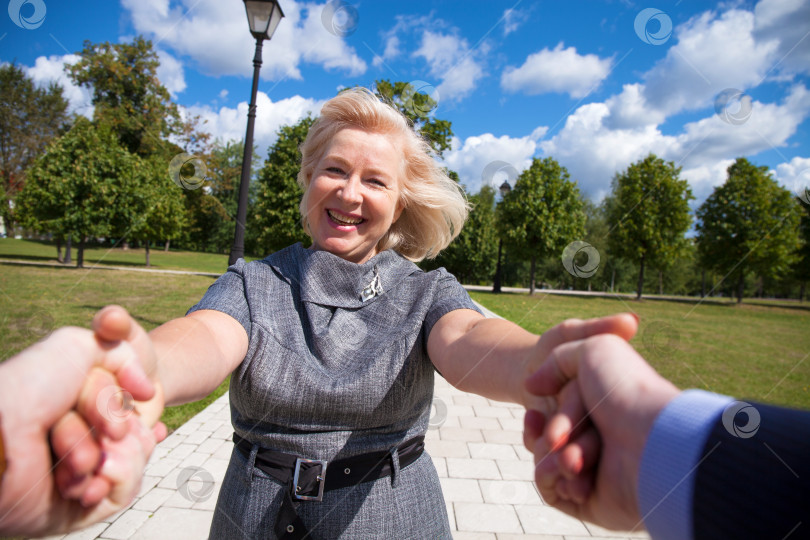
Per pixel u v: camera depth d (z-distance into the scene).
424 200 1.47
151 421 0.51
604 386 0.40
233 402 1.20
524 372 0.61
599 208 30.77
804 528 0.26
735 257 24.67
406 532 1.17
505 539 3.00
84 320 7.77
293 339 1.15
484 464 4.00
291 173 18.84
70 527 0.44
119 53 28.44
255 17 6.40
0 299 10.53
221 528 1.19
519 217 23.75
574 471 0.39
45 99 21.44
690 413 0.35
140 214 21.08
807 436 0.30
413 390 1.17
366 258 1.39
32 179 19.66
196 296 13.14
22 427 0.40
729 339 12.08
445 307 1.17
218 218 45.50
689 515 0.31
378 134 1.34
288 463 1.14
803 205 23.22
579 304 19.25
